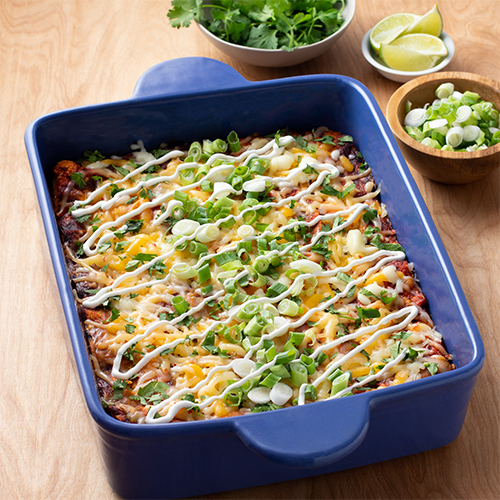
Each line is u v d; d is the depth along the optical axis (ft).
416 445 4.28
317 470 4.25
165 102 4.58
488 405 4.39
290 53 4.87
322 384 4.26
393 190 4.53
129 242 4.48
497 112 4.72
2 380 4.41
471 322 4.24
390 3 5.18
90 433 4.34
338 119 4.73
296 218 4.54
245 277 4.42
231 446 4.10
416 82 4.75
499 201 4.74
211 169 4.61
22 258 4.63
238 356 4.31
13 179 4.78
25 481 4.27
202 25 4.94
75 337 4.15
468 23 5.14
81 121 4.56
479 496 4.27
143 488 4.19
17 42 5.06
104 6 5.17
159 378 4.26
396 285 4.42
